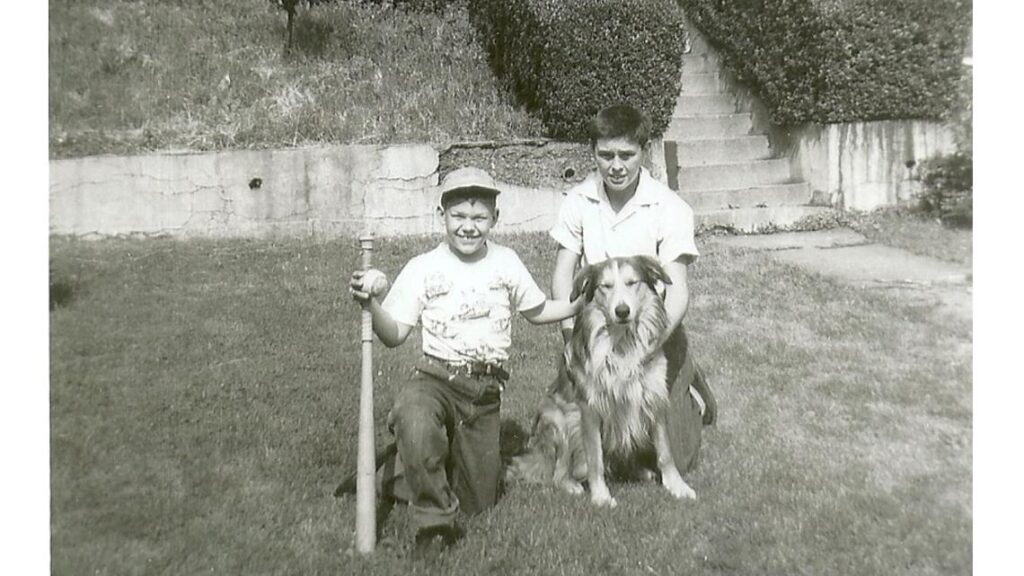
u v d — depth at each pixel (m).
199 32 7.12
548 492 3.31
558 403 3.40
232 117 6.66
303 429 3.78
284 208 6.37
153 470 3.47
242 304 4.92
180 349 4.36
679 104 7.08
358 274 2.85
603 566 2.91
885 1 5.48
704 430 3.80
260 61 7.23
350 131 6.85
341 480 3.41
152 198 5.94
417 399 2.93
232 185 6.19
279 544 2.99
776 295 4.76
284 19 7.70
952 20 5.25
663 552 2.96
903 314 4.36
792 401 3.97
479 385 3.08
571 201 3.53
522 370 4.40
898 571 3.02
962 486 3.48
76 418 3.82
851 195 5.62
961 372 4.02
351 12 7.99
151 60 6.58
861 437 3.66
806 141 6.15
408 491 3.19
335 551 2.96
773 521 3.18
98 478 3.46
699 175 6.42
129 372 4.15
